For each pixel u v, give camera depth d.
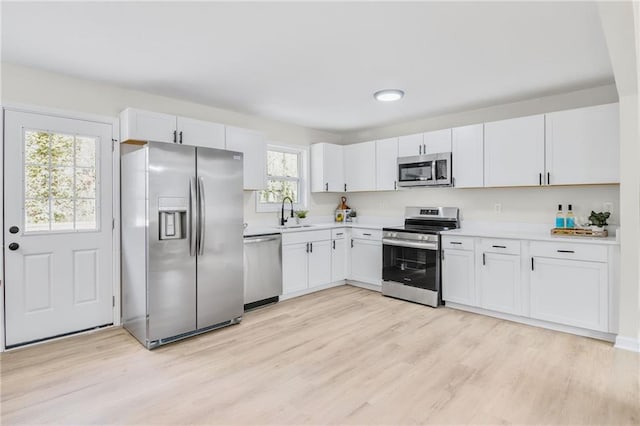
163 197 2.83
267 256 3.87
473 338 2.92
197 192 3.02
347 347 2.76
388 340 2.89
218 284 3.18
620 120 2.66
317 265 4.46
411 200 4.73
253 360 2.55
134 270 2.98
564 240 2.99
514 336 2.96
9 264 2.73
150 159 2.76
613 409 1.92
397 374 2.33
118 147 3.25
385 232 4.24
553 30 2.26
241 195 3.37
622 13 1.81
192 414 1.91
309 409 1.95
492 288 3.42
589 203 3.36
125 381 2.25
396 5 1.97
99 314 3.18
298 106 3.97
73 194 3.03
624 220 2.67
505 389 2.13
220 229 3.19
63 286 2.98
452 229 4.02
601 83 3.24
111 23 2.15
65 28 2.21
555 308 3.05
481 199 4.09
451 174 3.96
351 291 4.52
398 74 3.01
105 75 3.00
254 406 1.98
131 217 3.03
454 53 2.60
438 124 4.44
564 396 2.05
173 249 2.88
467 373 2.33
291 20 2.13
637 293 2.63
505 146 3.57
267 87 3.33
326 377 2.29
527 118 3.43
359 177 4.95
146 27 2.21
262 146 4.10
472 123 4.14
